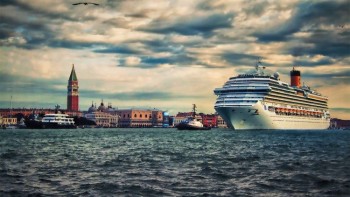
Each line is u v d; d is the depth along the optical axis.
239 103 160.75
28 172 50.38
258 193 36.19
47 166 56.91
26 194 35.72
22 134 196.75
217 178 44.84
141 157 70.25
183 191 37.09
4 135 181.75
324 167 55.03
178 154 76.31
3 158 69.00
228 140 126.00
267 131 192.62
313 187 39.09
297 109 189.88
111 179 44.25
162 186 39.62
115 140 136.88
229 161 62.88
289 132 193.00
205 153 78.12
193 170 51.88
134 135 186.62
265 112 162.38
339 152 80.38
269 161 62.78
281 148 91.06
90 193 36.22
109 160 65.19
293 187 39.16
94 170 52.28
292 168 53.94
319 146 98.44
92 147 99.19
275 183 41.44
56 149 91.94
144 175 47.34
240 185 40.25
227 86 167.62
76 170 52.38
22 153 79.94
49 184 41.00
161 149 90.50
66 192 36.66
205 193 36.09
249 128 167.38
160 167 55.41
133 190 37.53
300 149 88.19
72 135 185.75
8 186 39.88
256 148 91.06
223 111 165.12
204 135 172.25
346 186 39.44
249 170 51.81
